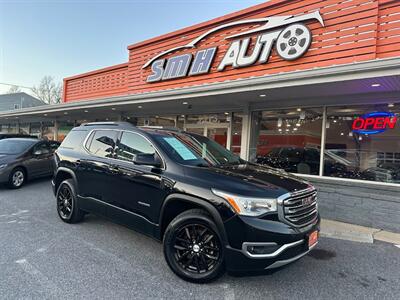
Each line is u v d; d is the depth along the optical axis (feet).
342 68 15.94
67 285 9.90
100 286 9.93
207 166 12.15
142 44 37.50
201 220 10.29
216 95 22.57
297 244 9.71
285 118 24.77
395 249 14.65
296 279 11.00
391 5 20.01
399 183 19.33
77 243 13.67
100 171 14.49
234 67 27.55
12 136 36.91
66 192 16.98
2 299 8.89
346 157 21.48
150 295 9.50
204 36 30.63
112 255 12.48
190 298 9.40
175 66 33.17
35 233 14.85
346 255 13.65
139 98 27.94
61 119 56.49
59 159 17.47
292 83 18.03
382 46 20.18
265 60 25.43
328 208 20.25
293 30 23.86
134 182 12.67
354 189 20.13
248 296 9.66
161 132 13.96
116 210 13.57
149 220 12.02
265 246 9.33
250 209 9.50
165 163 12.00
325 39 22.45
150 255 12.60
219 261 9.93
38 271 10.82
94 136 16.14
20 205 20.63
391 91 19.26
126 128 14.55
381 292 10.22
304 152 23.54
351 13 21.38
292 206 10.05
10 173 26.00
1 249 12.72
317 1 23.03
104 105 31.86
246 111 26.40
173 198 11.05
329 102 21.98
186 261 10.72
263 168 13.44
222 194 9.91
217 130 30.09
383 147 20.04
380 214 18.21
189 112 32.58
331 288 10.39
